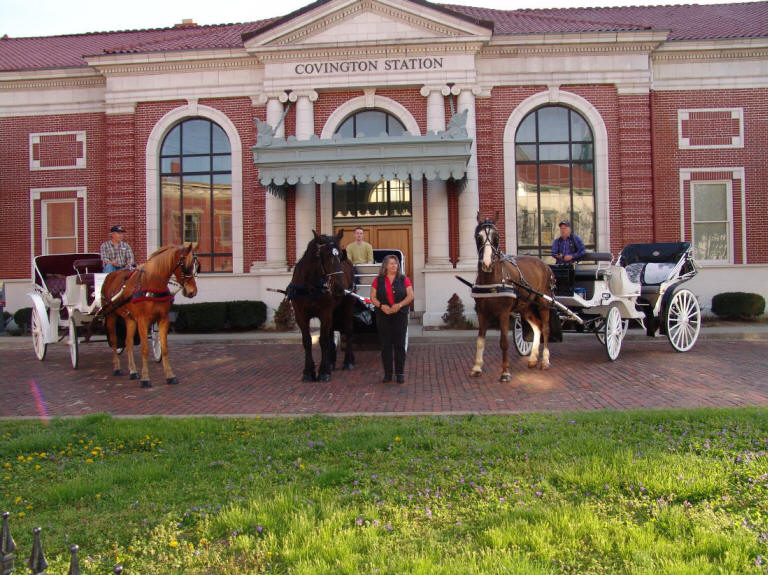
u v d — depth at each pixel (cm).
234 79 2027
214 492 530
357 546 411
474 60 1942
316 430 729
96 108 2138
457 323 1830
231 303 1888
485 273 1034
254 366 1290
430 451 631
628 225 1961
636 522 443
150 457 633
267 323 1948
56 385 1107
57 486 541
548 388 979
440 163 1736
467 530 441
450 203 1962
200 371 1238
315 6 1928
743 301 1875
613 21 2356
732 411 741
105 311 1145
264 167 1767
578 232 2009
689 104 1997
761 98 1988
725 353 1312
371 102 1972
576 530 426
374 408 870
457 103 1948
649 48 1947
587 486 513
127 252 1343
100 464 609
